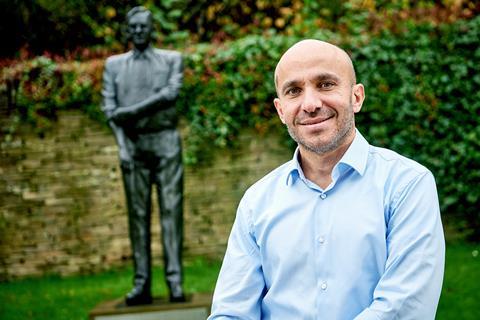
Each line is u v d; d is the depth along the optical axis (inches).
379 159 82.6
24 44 342.0
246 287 86.0
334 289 78.5
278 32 358.0
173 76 204.4
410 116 289.0
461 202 293.4
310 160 84.4
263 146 296.7
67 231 294.0
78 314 233.5
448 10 295.7
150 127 203.5
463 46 285.9
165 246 204.1
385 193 79.9
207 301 199.3
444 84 286.8
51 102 289.7
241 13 359.9
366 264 78.0
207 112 290.2
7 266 291.3
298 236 81.9
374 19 299.7
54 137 292.4
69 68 289.3
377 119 288.4
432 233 76.4
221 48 291.6
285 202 84.3
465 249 281.7
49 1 333.7
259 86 291.1
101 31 335.6
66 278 289.9
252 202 88.0
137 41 203.9
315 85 81.4
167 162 204.7
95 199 295.1
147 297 201.5
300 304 80.3
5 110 289.3
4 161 290.5
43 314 234.8
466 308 209.3
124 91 204.4
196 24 362.6
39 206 292.7
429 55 285.7
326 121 81.0
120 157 204.4
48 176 292.8
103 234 295.7
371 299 78.0
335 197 81.5
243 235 88.1
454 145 287.9
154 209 298.2
